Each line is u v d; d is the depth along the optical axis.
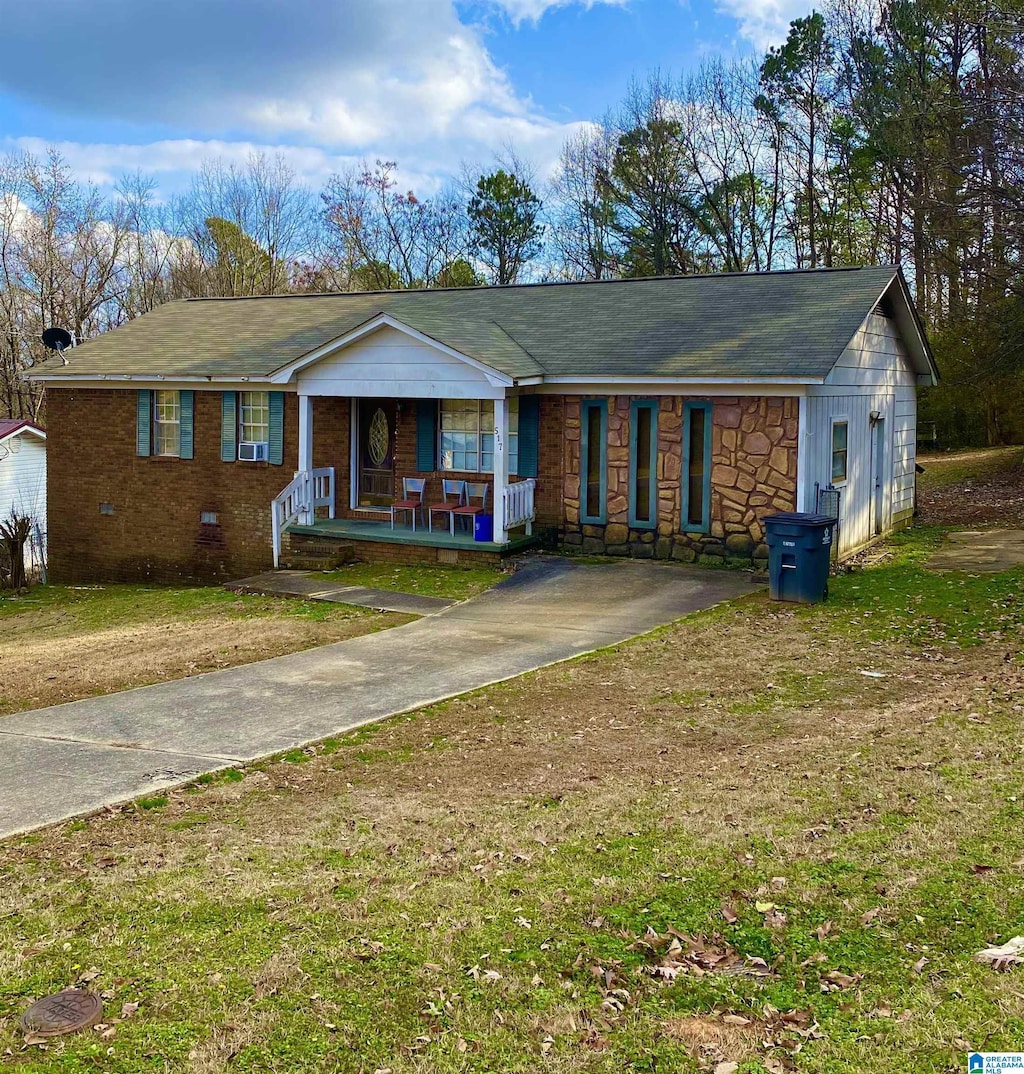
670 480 16.48
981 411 34.59
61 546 22.02
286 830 6.76
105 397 21.14
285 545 18.64
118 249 42.28
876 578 14.91
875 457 18.59
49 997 4.77
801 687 9.73
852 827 6.32
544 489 17.64
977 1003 4.47
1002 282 27.55
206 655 12.23
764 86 40.44
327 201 50.31
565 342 17.86
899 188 35.94
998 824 6.22
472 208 48.78
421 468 18.94
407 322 16.58
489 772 7.77
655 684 10.03
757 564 15.81
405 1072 4.23
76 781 7.79
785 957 4.98
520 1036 4.46
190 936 5.32
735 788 7.12
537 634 12.48
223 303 24.38
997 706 8.71
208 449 20.16
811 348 15.34
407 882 5.91
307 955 5.10
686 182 42.81
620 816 6.71
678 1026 4.50
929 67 35.28
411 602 14.70
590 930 5.30
